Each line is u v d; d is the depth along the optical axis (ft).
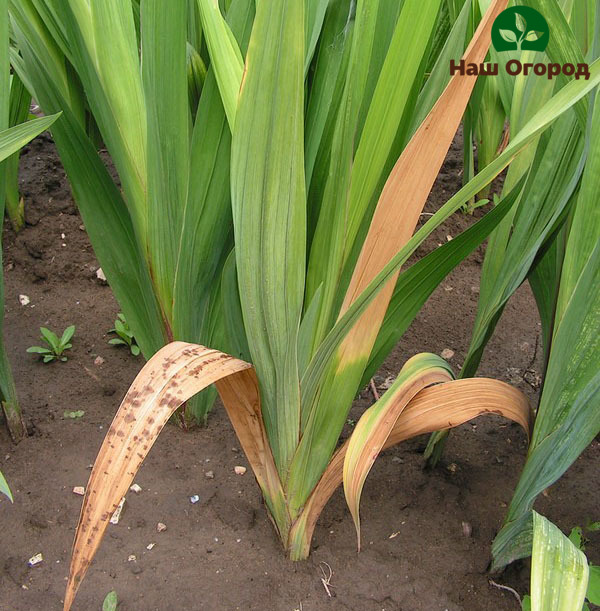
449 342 2.97
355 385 1.77
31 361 2.70
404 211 1.56
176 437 2.41
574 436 1.66
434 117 1.46
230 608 1.92
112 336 2.85
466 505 2.21
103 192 2.17
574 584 1.38
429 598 1.96
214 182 1.95
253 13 1.88
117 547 2.06
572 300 1.60
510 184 2.03
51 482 2.22
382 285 1.51
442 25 2.23
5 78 1.87
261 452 1.90
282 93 1.38
